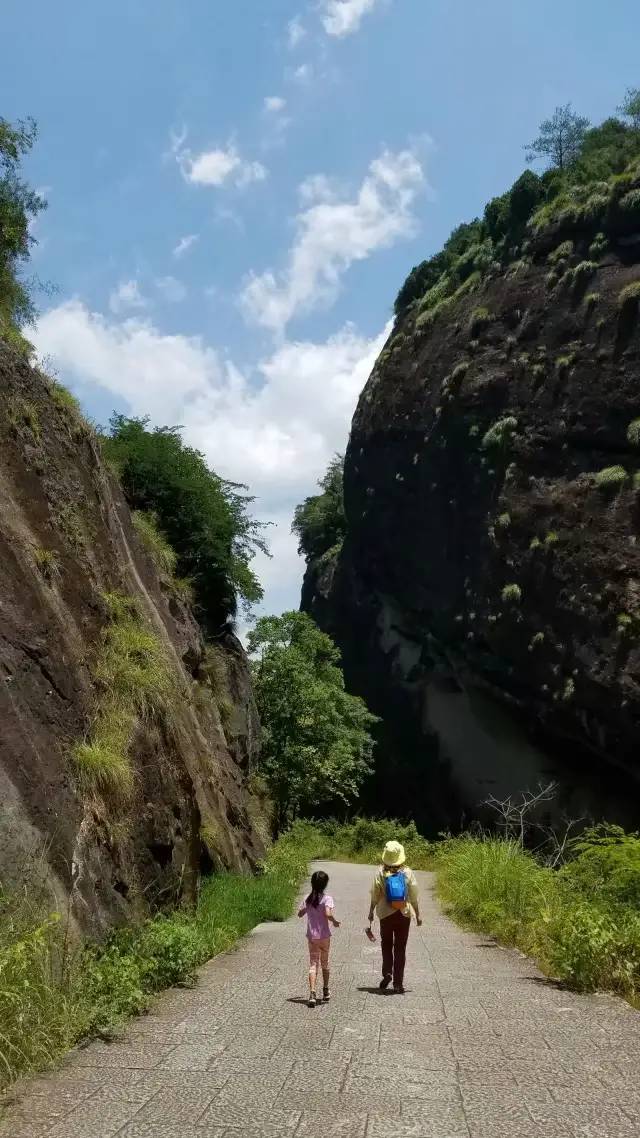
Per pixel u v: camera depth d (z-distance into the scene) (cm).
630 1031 570
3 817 589
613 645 3164
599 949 731
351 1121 387
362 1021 591
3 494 845
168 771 926
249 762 2361
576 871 952
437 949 1001
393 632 4603
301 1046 518
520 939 995
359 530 4800
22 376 1003
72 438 1115
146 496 2111
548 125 4797
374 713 4672
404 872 749
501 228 4406
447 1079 455
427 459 4138
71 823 686
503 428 3703
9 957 457
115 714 855
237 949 932
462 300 4325
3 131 1299
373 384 4797
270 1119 388
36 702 719
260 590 2417
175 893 912
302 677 3553
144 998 607
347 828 3594
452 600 3912
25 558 815
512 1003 665
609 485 3344
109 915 698
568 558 3369
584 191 3888
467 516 3831
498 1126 384
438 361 4234
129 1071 457
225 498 2327
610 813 3516
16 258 1358
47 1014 481
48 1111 391
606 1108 410
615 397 3434
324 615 5453
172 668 1220
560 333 3697
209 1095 419
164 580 1692
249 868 1622
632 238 3647
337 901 1588
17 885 558
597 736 3241
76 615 890
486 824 3947
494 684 3716
